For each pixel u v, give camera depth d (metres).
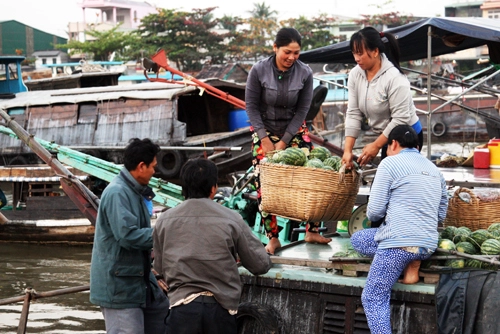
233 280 4.79
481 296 4.84
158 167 17.16
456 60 53.09
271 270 5.61
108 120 17.80
